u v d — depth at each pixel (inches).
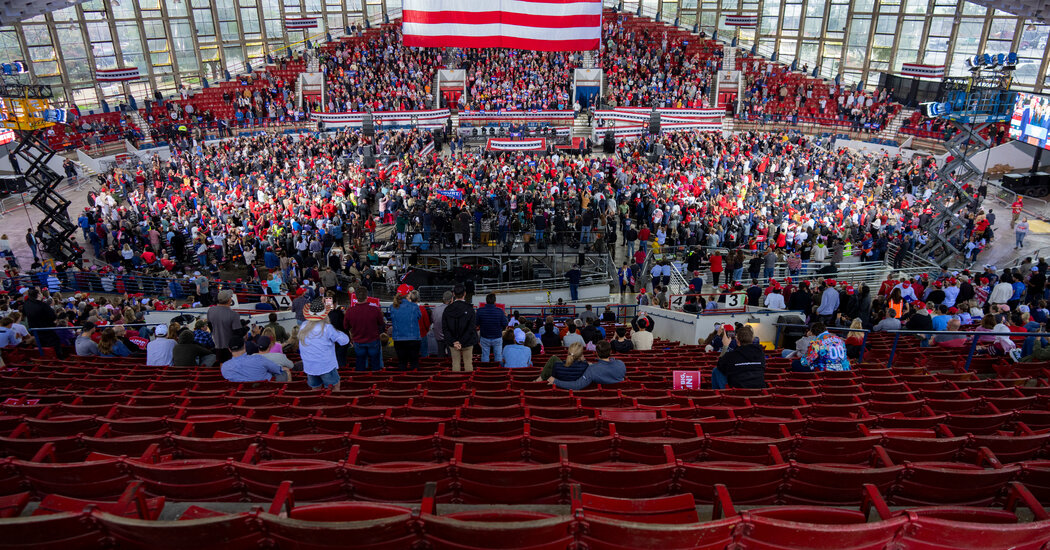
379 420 206.8
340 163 1208.8
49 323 458.6
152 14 1587.1
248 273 840.3
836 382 290.5
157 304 574.2
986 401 233.6
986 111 890.1
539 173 1074.7
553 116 1508.4
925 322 425.4
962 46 1473.9
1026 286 587.2
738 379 262.8
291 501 124.2
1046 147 1033.5
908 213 906.7
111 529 108.7
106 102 1470.2
